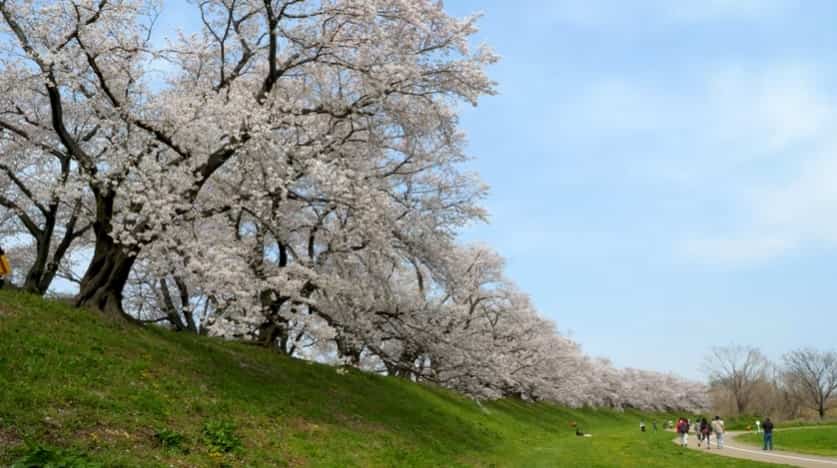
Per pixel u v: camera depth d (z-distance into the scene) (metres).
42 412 9.59
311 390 19.36
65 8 14.83
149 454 9.62
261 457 11.56
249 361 19.92
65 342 13.30
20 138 17.66
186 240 16.02
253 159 16.41
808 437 44.44
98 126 17.58
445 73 18.34
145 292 25.33
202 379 15.09
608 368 98.75
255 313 15.84
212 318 15.38
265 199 16.98
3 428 8.71
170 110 15.68
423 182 23.25
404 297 24.75
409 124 20.22
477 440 24.45
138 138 15.91
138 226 15.27
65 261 22.84
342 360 19.81
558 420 58.16
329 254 20.53
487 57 18.72
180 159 16.55
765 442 37.50
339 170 16.30
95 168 16.30
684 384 127.31
